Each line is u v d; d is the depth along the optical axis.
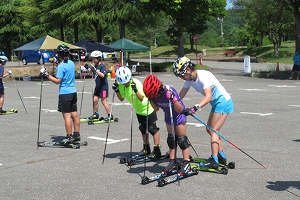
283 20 37.00
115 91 6.86
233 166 6.28
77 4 36.44
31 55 40.94
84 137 8.87
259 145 7.80
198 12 32.81
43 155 7.38
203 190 5.32
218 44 90.06
